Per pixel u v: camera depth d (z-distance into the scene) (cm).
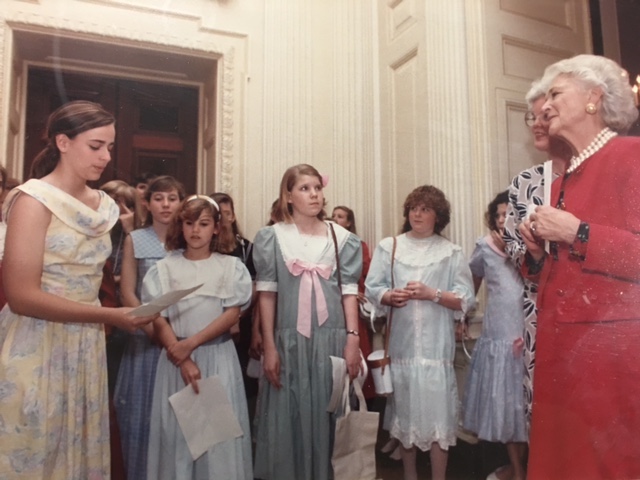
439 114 180
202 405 126
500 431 151
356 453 137
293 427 135
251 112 183
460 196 174
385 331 160
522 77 187
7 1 162
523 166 181
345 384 137
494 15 185
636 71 198
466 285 158
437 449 148
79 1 168
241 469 127
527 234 113
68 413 107
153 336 131
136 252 131
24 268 98
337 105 193
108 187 133
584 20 200
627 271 98
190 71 178
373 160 192
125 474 126
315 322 138
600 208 104
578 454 104
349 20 197
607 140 107
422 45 186
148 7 174
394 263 160
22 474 99
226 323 129
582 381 104
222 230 138
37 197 100
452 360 156
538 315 115
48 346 105
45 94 163
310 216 147
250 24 186
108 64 168
